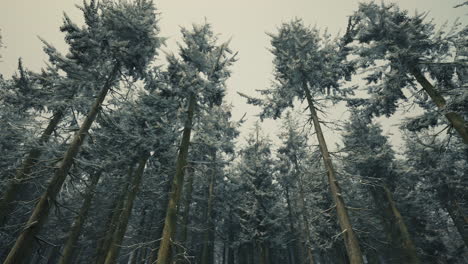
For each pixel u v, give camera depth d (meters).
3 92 14.23
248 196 21.05
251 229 19.16
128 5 12.62
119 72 13.29
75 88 13.43
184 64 11.70
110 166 15.04
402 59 12.16
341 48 13.51
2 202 12.44
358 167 19.88
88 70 12.66
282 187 25.73
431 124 12.66
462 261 20.39
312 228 18.62
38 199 9.38
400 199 20.02
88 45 11.77
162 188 18.36
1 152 15.32
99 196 19.73
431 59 12.39
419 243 19.36
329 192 19.89
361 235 18.66
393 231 19.03
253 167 21.75
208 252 23.50
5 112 16.97
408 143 22.44
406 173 20.06
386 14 13.06
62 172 9.71
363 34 13.66
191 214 24.36
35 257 23.69
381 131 22.14
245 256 22.59
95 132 13.84
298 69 13.45
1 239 14.52
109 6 12.02
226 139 21.33
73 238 13.52
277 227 20.47
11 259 7.54
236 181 23.33
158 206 19.94
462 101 10.19
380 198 20.11
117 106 14.36
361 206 21.47
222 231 26.06
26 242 8.04
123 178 16.73
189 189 18.16
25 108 15.30
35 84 15.30
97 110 11.70
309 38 13.56
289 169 23.83
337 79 13.75
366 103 13.80
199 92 12.09
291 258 28.73
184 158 11.18
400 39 12.83
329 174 11.05
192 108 12.55
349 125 21.64
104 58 12.84
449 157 19.36
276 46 14.45
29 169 13.11
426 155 21.09
